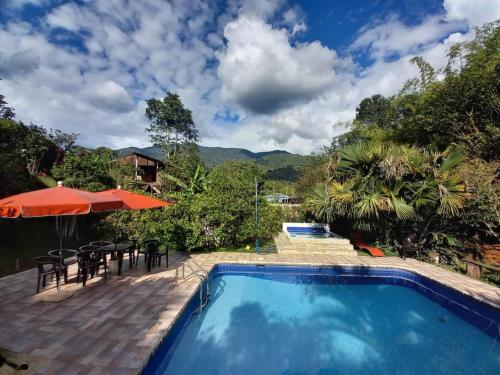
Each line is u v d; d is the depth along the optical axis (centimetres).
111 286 720
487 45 1129
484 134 1099
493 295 736
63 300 621
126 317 548
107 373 377
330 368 520
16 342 448
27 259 912
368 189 1132
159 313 569
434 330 673
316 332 650
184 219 1127
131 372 381
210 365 511
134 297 650
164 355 500
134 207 731
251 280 969
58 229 657
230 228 1180
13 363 395
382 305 806
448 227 1093
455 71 1208
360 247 1229
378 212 1107
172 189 2397
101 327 505
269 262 1016
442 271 954
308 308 775
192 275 829
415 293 900
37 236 1159
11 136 1423
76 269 856
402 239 1162
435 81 1300
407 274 979
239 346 579
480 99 1105
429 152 1141
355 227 1201
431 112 1259
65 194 555
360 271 1005
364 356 561
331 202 1212
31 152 1777
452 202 962
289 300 822
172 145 4612
